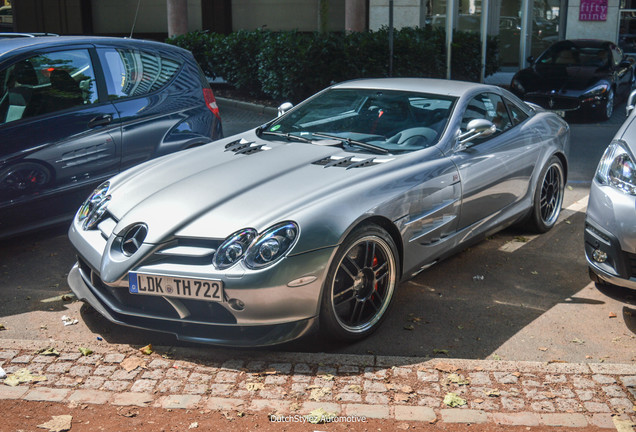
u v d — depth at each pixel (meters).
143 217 3.78
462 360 3.64
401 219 4.04
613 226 3.99
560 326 4.14
